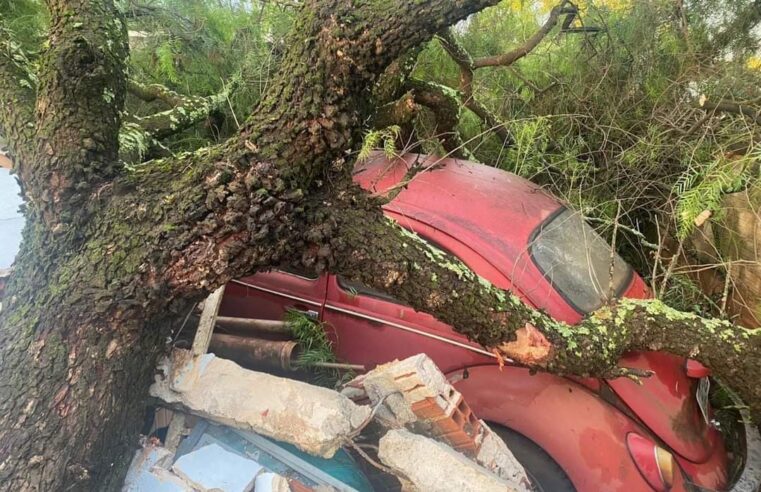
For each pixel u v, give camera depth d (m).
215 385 2.20
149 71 4.63
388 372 2.11
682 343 2.45
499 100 4.42
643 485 2.29
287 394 2.08
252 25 4.67
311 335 2.85
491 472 1.99
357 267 2.12
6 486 1.75
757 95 3.42
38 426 1.82
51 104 2.00
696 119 3.39
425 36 1.84
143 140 3.21
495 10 4.87
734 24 3.86
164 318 2.09
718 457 2.48
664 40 3.91
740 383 2.45
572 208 3.08
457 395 2.13
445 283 2.17
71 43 1.93
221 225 1.90
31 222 2.19
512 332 2.25
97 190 2.02
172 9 4.76
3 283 2.60
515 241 2.71
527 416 2.52
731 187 2.78
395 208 2.86
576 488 2.39
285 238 1.99
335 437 1.96
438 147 3.65
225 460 2.04
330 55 1.83
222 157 1.94
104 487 1.98
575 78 4.16
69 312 1.92
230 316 3.25
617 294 2.73
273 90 1.97
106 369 1.94
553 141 3.77
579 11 4.34
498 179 3.18
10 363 1.91
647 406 2.43
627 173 3.53
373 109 2.18
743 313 3.07
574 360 2.26
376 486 2.32
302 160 1.94
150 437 2.27
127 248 1.93
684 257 3.28
